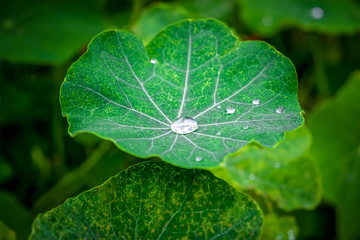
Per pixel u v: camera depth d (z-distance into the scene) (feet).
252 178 0.97
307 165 0.97
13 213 1.05
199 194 0.73
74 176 1.14
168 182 0.73
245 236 0.72
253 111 0.75
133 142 0.69
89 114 0.73
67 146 1.29
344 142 1.28
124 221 0.73
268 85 0.77
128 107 0.75
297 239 1.22
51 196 1.13
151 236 0.73
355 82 1.28
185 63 0.79
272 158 0.97
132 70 0.78
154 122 0.75
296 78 0.76
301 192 0.98
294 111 0.74
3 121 1.28
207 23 0.80
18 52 1.20
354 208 1.26
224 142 0.71
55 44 1.26
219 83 0.78
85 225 0.72
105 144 1.16
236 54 0.79
